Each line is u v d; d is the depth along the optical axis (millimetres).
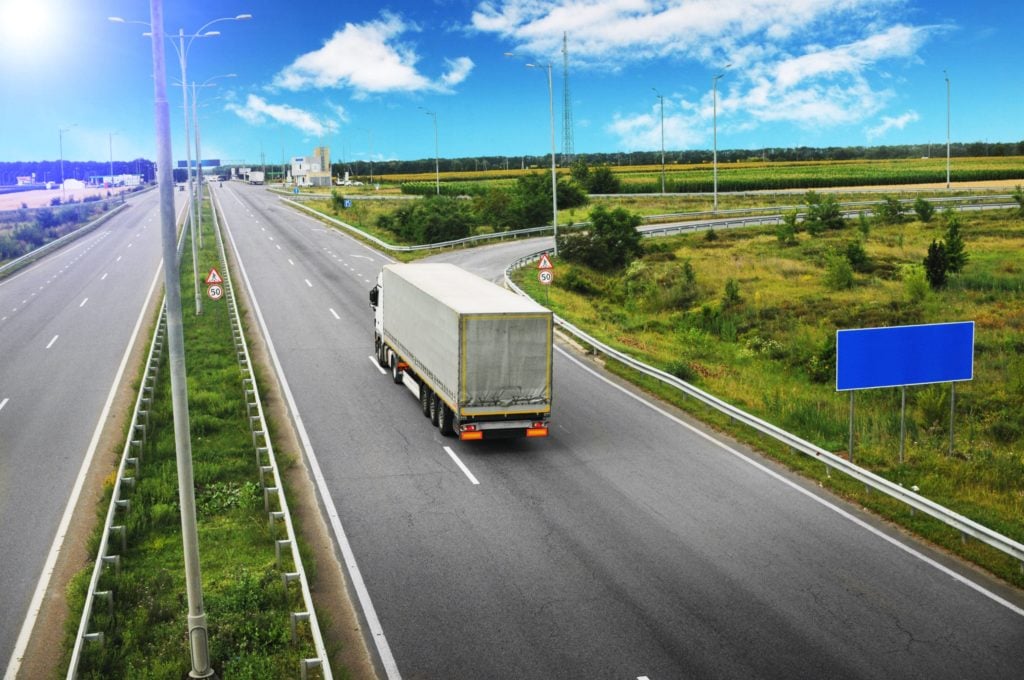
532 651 10773
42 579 12961
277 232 73188
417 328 21719
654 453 18984
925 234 58875
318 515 15328
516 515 15281
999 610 11836
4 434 20078
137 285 44312
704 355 30312
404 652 10789
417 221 63781
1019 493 16406
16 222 91562
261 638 10984
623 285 44875
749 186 121062
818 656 10625
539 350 18719
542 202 71938
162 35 9766
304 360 27641
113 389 24109
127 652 10695
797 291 40719
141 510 14875
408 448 19188
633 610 11805
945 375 17766
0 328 33344
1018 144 190375
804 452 17812
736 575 12883
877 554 13672
